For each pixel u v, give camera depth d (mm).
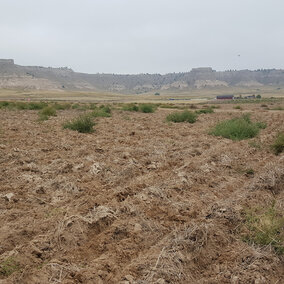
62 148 10961
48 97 124375
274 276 4129
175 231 5047
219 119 23828
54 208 6062
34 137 12961
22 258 4332
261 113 31688
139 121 21516
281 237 4891
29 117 22672
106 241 4910
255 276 4008
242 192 6996
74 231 5105
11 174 7887
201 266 4398
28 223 5367
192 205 6219
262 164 9148
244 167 8906
